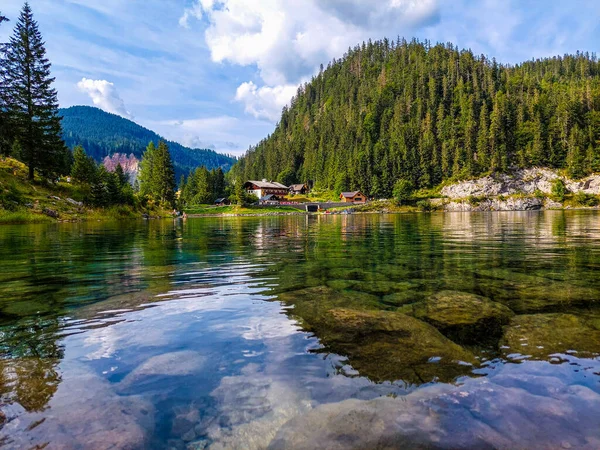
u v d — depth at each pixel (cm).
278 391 291
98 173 6475
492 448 216
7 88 4362
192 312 515
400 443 223
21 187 4275
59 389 293
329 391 291
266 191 14725
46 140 4678
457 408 261
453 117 15712
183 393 289
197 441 230
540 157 12738
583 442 220
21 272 851
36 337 415
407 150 14488
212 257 1122
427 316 489
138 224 3841
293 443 228
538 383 297
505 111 14000
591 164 11812
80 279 762
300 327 446
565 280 716
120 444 224
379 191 13688
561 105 13400
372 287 676
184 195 14362
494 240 1616
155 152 9394
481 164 12962
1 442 222
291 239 1838
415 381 306
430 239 1727
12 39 4412
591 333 412
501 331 427
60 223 3616
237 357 358
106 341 403
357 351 370
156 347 385
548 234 1914
